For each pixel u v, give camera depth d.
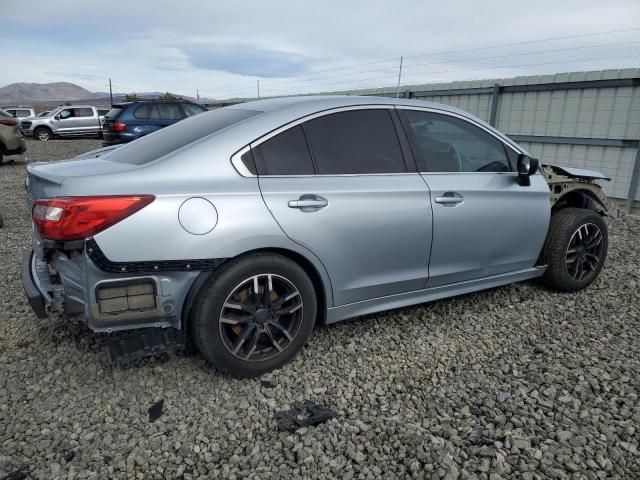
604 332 3.35
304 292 2.79
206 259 2.46
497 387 2.69
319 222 2.76
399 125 3.20
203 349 2.59
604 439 2.26
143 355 2.53
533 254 3.79
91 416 2.44
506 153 3.64
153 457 2.18
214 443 2.26
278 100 3.12
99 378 2.75
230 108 3.23
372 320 3.52
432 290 3.36
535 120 8.73
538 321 3.53
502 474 2.06
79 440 2.28
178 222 2.39
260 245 2.58
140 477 2.07
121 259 2.31
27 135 23.78
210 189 2.50
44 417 2.43
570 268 4.01
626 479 2.03
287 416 2.45
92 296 2.32
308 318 2.85
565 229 3.87
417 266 3.21
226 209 2.50
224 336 2.61
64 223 2.25
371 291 3.09
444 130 3.39
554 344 3.18
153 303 2.42
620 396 2.59
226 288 2.54
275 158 2.74
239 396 2.61
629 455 2.17
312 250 2.76
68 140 24.02
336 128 2.97
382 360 2.99
